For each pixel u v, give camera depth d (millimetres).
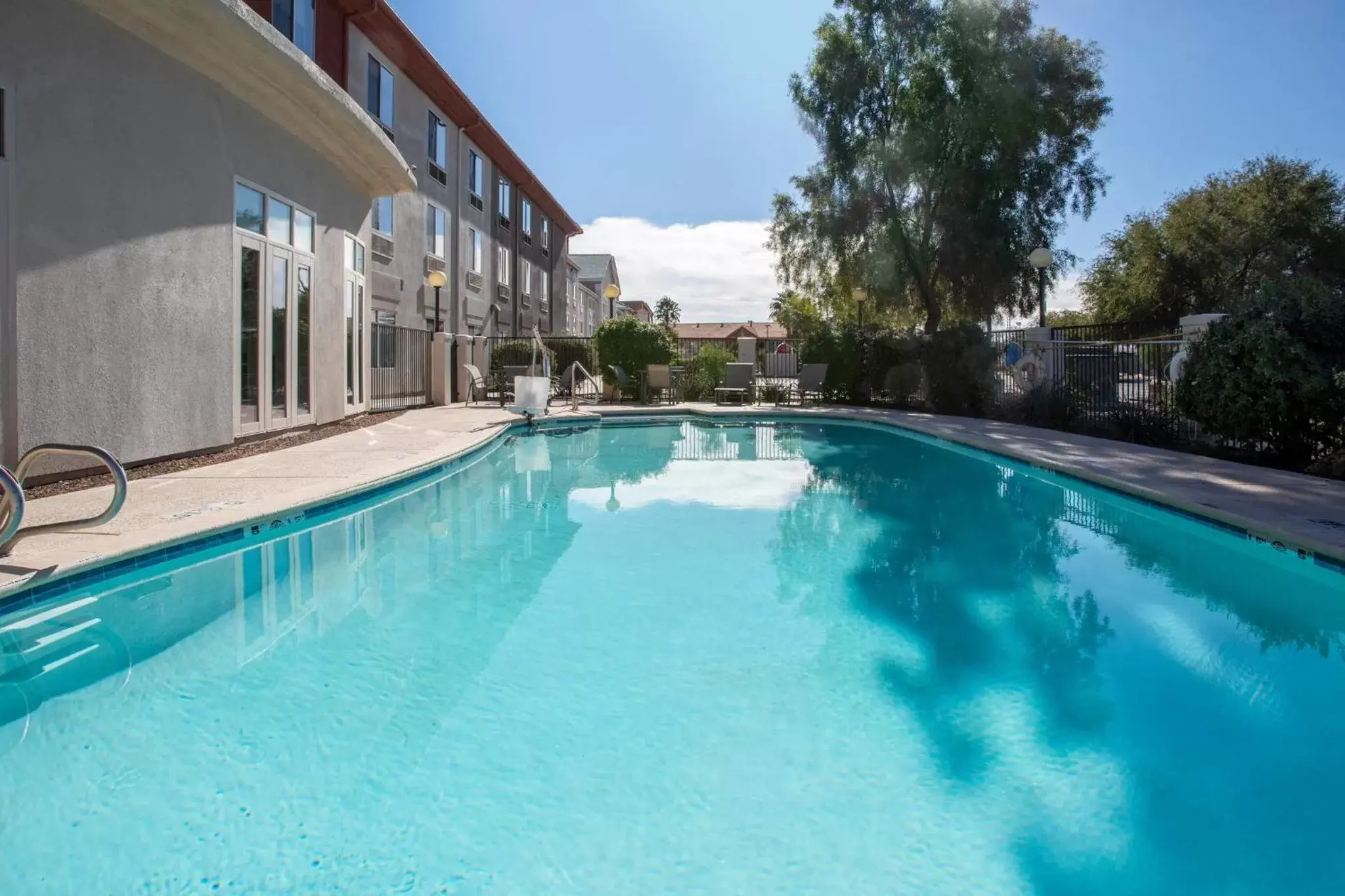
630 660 3584
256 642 3787
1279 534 5215
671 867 2123
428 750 2748
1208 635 3949
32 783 2518
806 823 2340
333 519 6352
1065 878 2088
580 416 14836
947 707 3129
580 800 2447
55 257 5961
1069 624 4098
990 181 18984
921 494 7926
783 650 3730
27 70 5688
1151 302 27828
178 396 7434
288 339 9664
